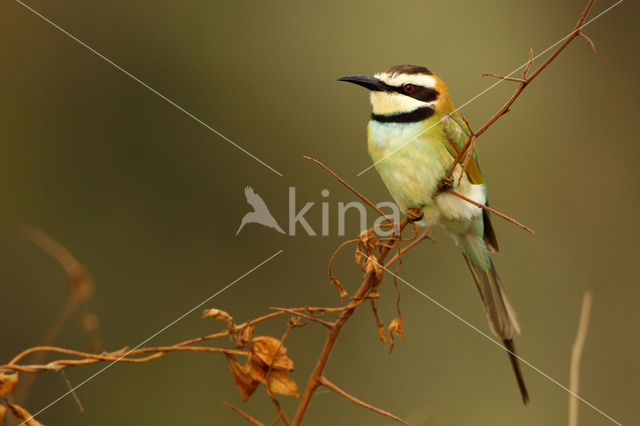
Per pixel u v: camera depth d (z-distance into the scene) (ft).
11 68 38.01
